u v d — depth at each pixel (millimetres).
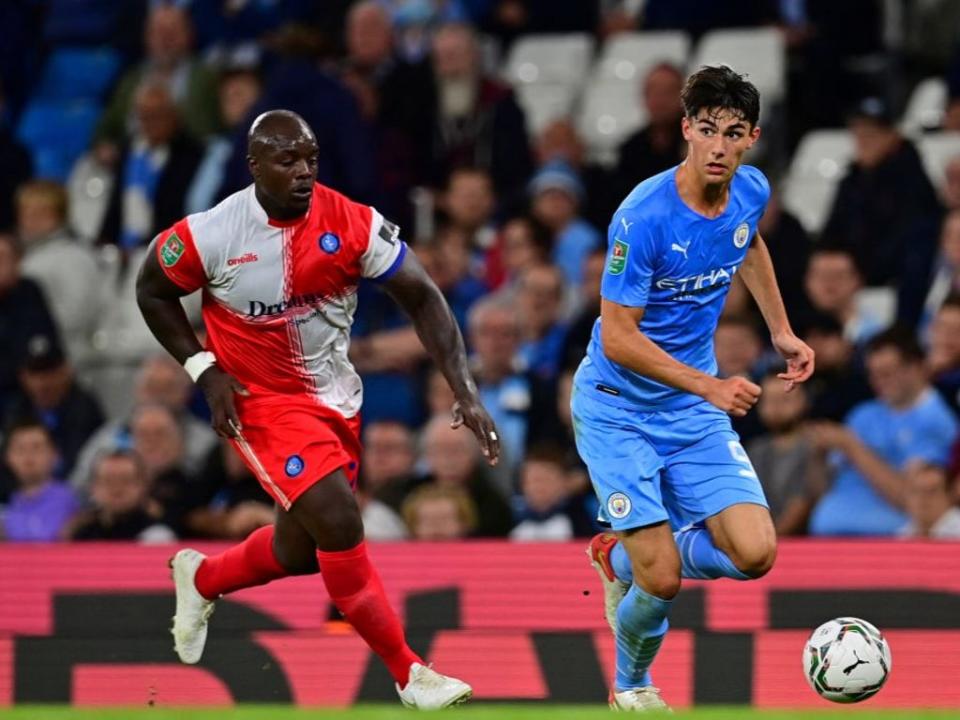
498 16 53469
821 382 34750
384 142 44438
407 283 21047
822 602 25406
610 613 22969
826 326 35031
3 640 25000
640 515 20906
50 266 41812
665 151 41781
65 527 33719
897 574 25375
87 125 53781
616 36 51812
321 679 24344
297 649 24453
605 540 22719
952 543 25406
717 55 49781
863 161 41375
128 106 49625
